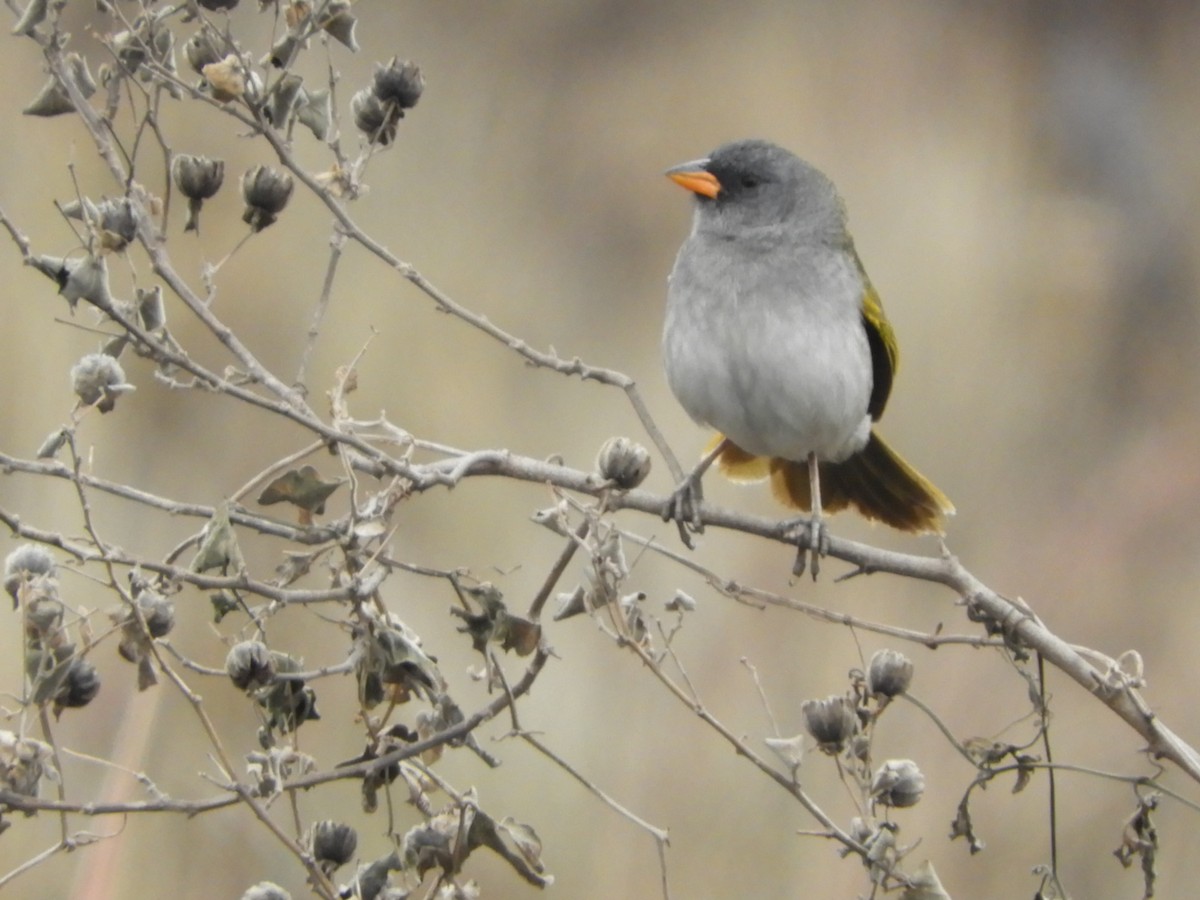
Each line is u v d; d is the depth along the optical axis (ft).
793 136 71.20
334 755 35.86
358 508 22.94
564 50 74.64
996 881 38.73
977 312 61.87
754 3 78.38
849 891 36.65
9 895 31.68
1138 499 51.52
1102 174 75.15
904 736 40.96
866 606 44.42
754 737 35.37
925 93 75.77
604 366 56.80
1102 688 23.50
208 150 49.70
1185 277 69.05
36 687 19.36
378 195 62.44
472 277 59.16
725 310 30.60
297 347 49.42
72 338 41.60
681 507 26.27
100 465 40.27
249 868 33.12
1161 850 39.40
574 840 37.52
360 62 65.77
